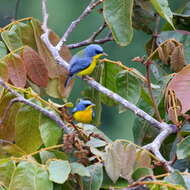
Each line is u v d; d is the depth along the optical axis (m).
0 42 11.17
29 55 10.59
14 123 9.95
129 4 9.69
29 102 9.14
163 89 10.91
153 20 12.99
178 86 9.12
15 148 9.45
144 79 10.80
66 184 8.59
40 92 11.49
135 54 30.19
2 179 8.21
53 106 9.29
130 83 10.83
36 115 9.62
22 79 10.38
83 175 8.12
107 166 8.34
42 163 8.54
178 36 12.05
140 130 11.24
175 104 9.86
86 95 11.65
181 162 10.44
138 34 30.45
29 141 9.66
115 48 30.28
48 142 9.12
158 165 8.68
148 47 12.56
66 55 11.78
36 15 31.06
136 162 8.53
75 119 10.81
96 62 11.84
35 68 10.62
